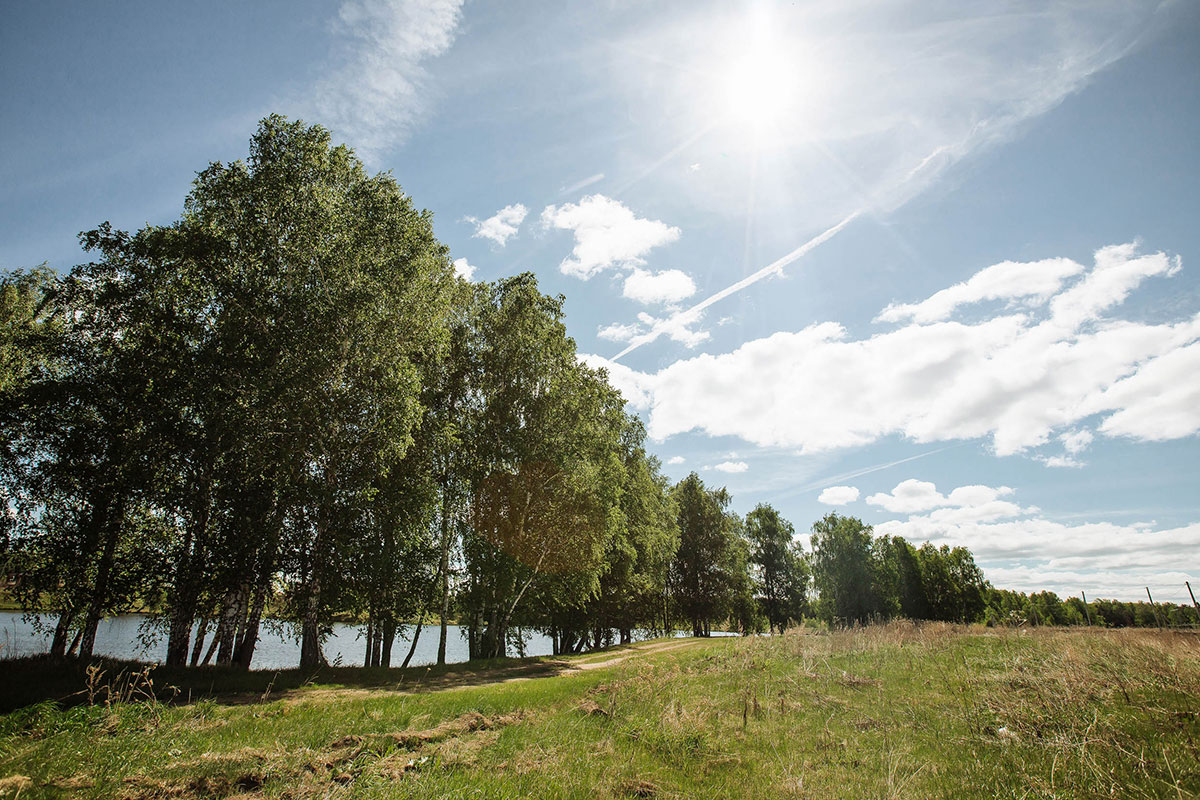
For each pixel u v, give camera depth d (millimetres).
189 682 12414
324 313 16344
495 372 25000
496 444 24141
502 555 23828
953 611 47688
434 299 19594
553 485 24812
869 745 7707
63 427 15672
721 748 7855
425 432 20406
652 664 17422
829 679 12133
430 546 21875
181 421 15984
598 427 27484
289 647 38625
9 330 18109
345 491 17375
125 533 16203
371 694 12594
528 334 24938
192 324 16516
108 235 16438
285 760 6355
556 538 24562
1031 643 15305
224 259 16641
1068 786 5859
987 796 5727
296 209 17188
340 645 45219
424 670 17734
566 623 36125
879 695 10508
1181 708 8242
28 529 15172
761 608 58531
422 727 8445
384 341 17688
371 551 18344
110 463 15414
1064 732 7500
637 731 8594
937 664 13117
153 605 16375
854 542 46688
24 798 5027
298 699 11453
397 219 18672
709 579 51812
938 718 8742
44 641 15961
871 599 45125
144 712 8070
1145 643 13008
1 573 14992
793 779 6426
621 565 35750
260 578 16547
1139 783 5773
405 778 5996
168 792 5484
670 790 6188
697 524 52906
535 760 6902
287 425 16016
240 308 16234
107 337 16266
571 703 10891
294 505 16625
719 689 11867
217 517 16344
